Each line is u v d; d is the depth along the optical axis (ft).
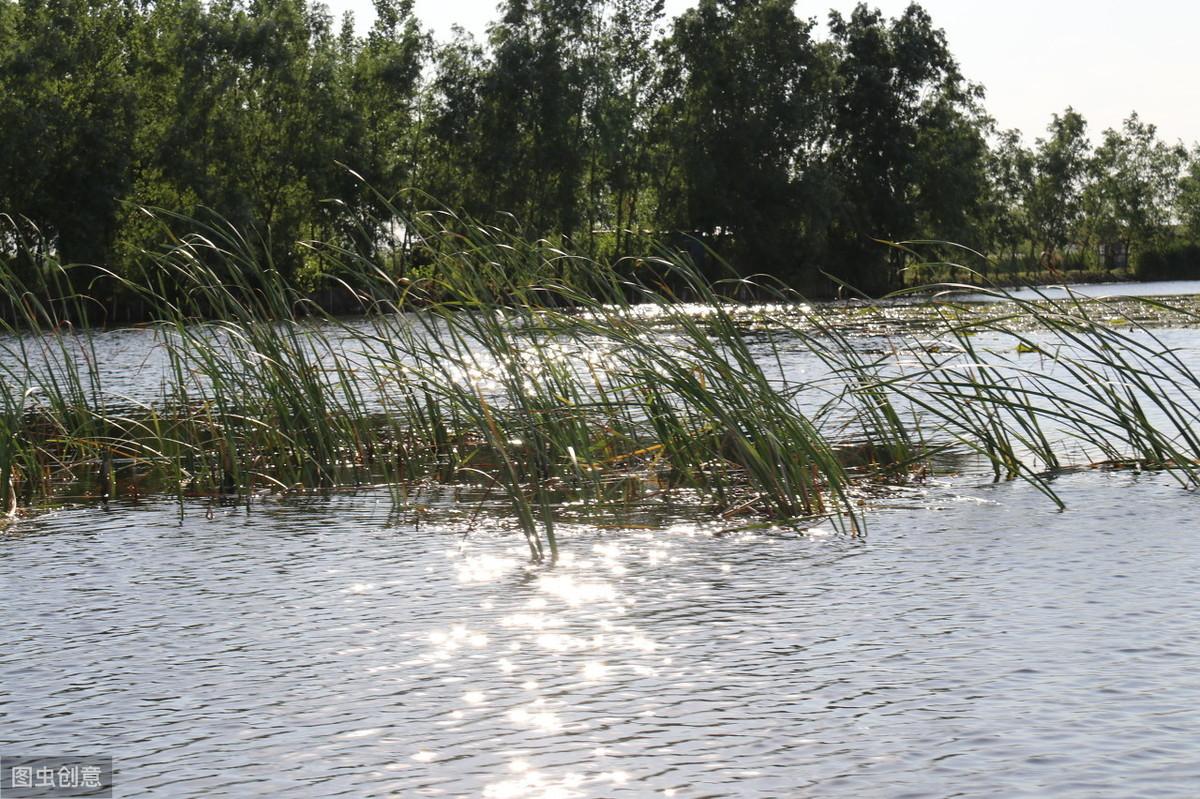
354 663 19.69
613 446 39.73
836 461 34.35
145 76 214.48
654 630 21.29
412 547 29.17
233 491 38.78
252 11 227.40
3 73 186.19
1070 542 27.58
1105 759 14.93
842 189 256.11
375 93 240.73
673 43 258.37
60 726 17.10
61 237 184.44
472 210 232.32
